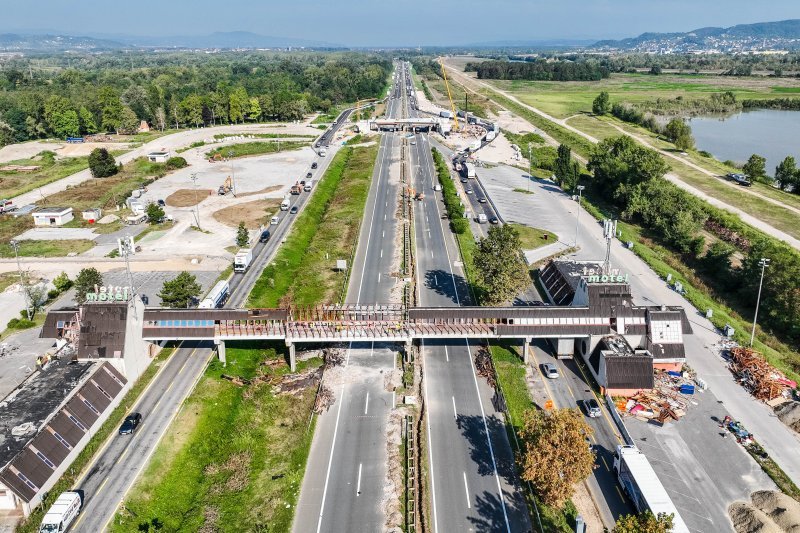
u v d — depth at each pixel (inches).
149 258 6127.0
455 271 5792.3
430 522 2842.0
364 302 5059.1
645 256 6112.2
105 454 3267.7
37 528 2760.8
